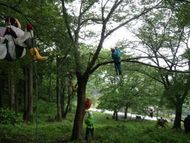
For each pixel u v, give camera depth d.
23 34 6.89
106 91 47.31
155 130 27.56
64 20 17.84
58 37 16.78
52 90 52.94
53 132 23.53
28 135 21.20
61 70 21.09
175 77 24.22
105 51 33.34
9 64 23.70
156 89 42.59
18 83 42.34
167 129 29.81
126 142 20.61
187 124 28.78
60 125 29.14
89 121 20.47
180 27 28.02
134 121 46.81
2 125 24.66
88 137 20.39
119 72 17.91
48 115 41.81
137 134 24.23
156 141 22.36
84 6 20.56
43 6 15.42
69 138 21.00
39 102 48.00
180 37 29.83
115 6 19.88
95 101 64.50
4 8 13.82
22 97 47.09
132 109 47.81
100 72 44.41
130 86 45.81
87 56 22.03
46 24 15.48
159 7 19.91
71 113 51.09
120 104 46.69
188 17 17.88
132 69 32.06
